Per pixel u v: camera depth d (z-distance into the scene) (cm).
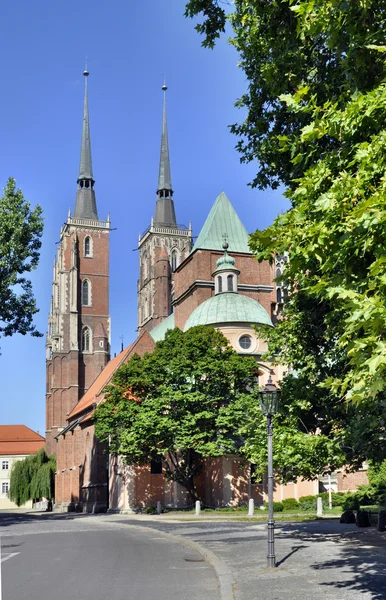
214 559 1997
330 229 915
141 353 7712
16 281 4531
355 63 1155
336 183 916
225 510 5700
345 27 1070
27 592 1458
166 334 6050
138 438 5541
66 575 1742
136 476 6291
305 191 1017
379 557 1870
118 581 1622
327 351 2317
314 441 2439
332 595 1313
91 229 12700
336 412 2491
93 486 7556
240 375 5741
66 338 11931
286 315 2548
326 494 5859
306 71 1739
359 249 874
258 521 4266
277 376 6388
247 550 2223
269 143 2097
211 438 5697
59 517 6081
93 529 3859
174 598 1367
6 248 4469
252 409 3597
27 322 4678
